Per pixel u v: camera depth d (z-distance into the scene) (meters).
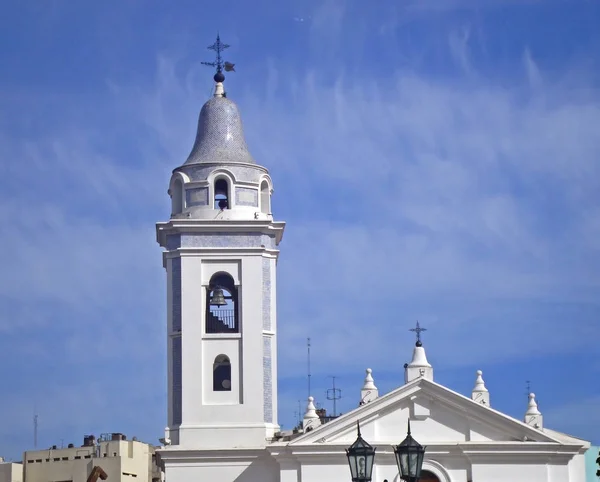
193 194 80.38
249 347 78.56
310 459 75.44
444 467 75.75
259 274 79.38
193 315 78.81
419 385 76.25
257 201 80.81
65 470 108.06
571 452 75.88
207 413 77.81
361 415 76.06
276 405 79.38
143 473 111.75
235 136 81.94
